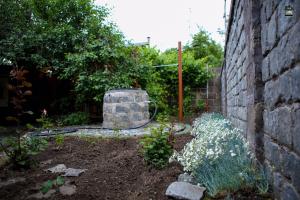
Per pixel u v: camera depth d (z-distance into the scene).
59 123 7.39
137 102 6.78
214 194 2.01
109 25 9.12
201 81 9.65
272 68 1.79
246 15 2.61
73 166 3.21
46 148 4.13
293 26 1.31
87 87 7.75
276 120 1.71
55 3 9.21
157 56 9.81
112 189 2.44
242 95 3.24
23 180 2.73
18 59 8.49
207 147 2.52
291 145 1.38
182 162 2.47
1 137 5.76
